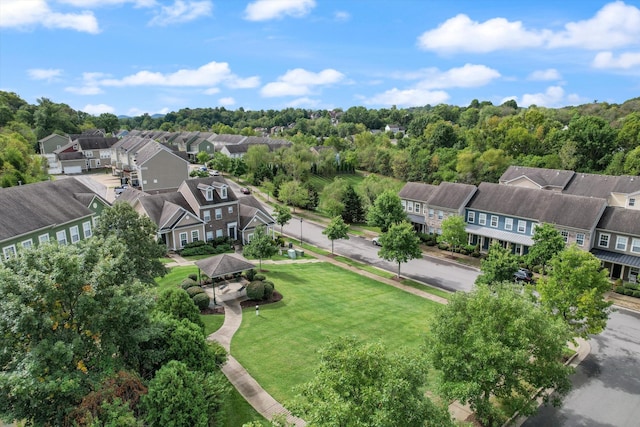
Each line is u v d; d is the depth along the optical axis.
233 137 125.62
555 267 27.48
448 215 55.09
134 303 16.61
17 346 14.98
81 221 41.84
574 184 62.31
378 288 39.53
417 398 13.40
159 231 45.97
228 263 34.53
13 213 35.28
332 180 99.81
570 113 133.62
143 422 15.12
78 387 14.67
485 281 33.66
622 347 29.17
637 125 81.19
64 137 111.94
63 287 15.55
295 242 55.88
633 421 21.58
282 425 14.45
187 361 18.83
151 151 72.62
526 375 18.64
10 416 14.25
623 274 41.97
